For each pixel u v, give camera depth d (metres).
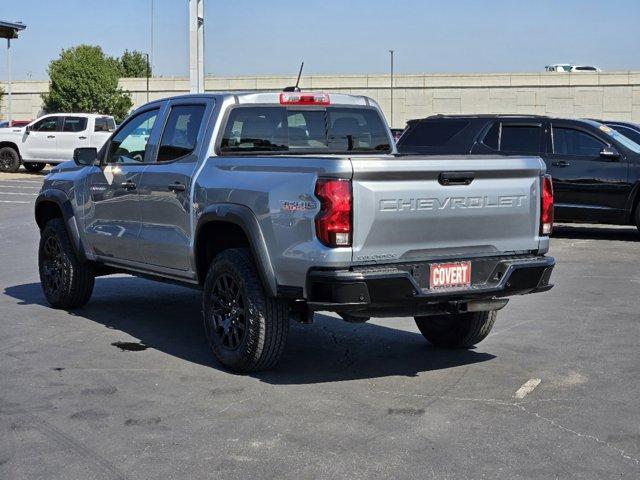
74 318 8.48
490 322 7.11
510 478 4.56
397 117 65.62
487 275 6.26
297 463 4.77
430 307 6.05
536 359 7.02
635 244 14.34
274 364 6.47
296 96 7.31
